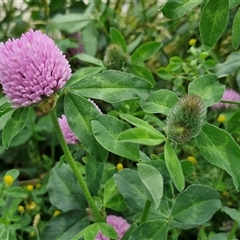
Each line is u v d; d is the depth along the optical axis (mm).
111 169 181
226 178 195
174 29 270
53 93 132
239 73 197
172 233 173
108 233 139
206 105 136
